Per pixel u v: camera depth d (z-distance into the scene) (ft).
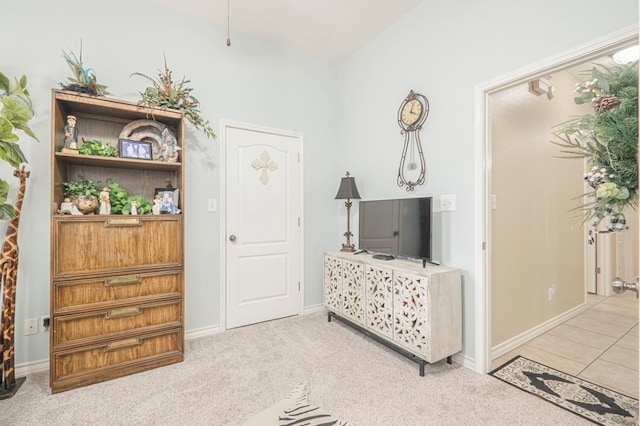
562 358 7.62
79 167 7.61
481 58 6.97
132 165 7.76
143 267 7.20
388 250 8.69
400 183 9.21
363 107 10.77
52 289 6.27
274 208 10.54
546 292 9.38
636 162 4.24
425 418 5.41
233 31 9.75
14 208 6.39
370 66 10.43
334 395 6.09
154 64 8.53
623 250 14.24
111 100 7.00
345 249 10.57
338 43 10.58
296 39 10.35
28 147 7.09
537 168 8.96
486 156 7.01
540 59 5.93
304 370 7.06
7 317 6.24
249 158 10.06
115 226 6.96
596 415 5.47
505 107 7.82
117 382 6.61
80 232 6.60
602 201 4.60
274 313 10.50
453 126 7.61
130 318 7.08
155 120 7.98
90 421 5.40
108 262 6.88
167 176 8.73
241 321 9.87
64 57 6.86
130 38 8.21
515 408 5.67
